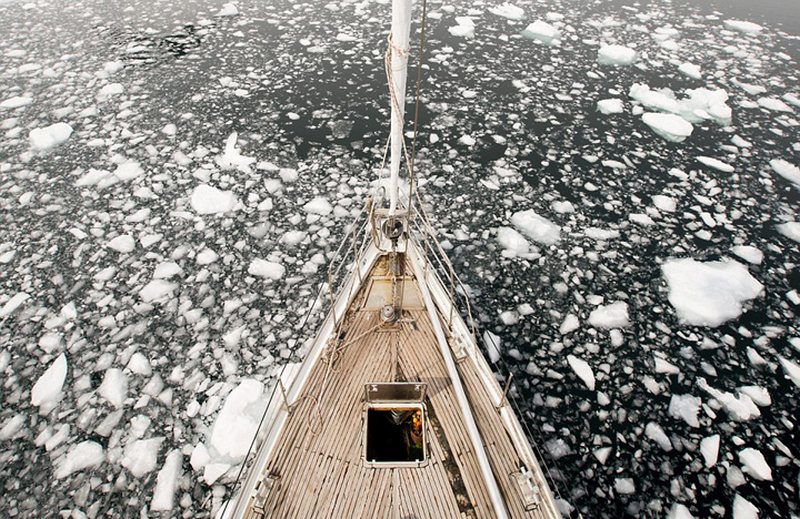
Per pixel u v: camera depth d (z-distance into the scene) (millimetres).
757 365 5121
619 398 4812
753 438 4562
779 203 7070
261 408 4613
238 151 7602
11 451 4371
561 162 7613
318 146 7730
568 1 13203
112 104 8570
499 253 6172
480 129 8219
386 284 3881
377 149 7699
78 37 10523
